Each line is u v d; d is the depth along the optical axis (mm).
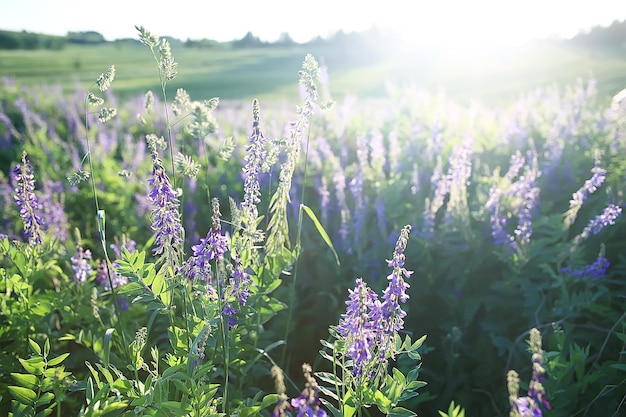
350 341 532
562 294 825
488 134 1397
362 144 1200
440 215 1091
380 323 544
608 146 1291
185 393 533
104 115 656
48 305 739
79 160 1695
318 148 1374
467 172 976
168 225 592
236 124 2207
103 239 658
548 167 1146
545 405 406
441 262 948
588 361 763
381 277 979
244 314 664
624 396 671
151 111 782
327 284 1032
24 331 734
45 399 570
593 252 975
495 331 876
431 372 859
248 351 736
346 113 1548
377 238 1023
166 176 584
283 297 932
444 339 877
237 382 757
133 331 796
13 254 726
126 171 696
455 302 933
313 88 669
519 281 877
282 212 701
